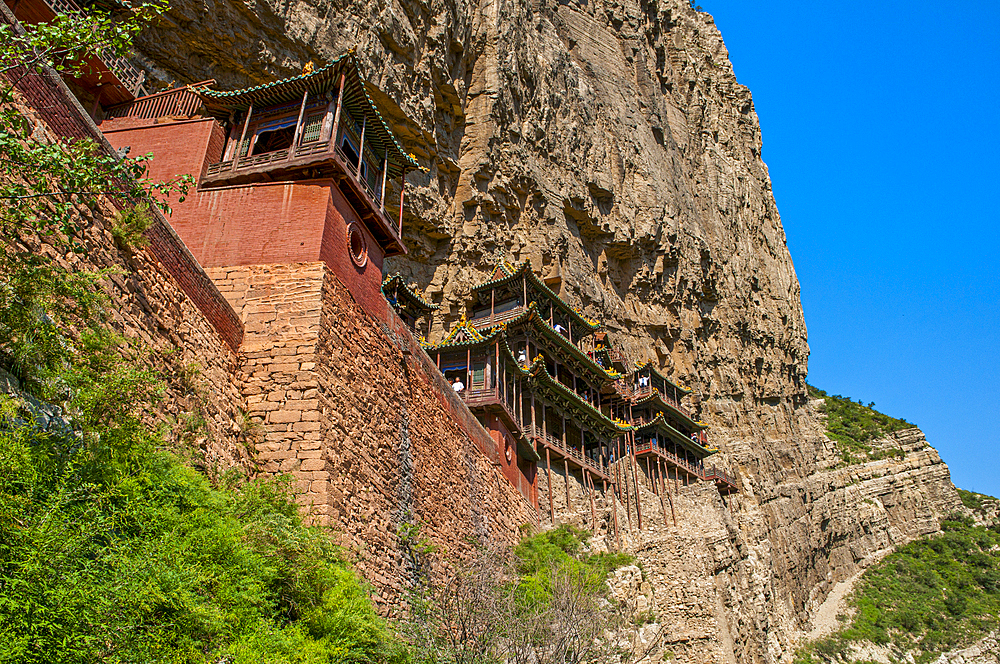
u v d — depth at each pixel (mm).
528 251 56719
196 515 11602
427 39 50188
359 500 18391
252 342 18562
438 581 21172
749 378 84500
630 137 73625
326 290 19656
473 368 40469
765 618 57031
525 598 19891
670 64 95438
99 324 12477
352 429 19141
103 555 8688
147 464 11375
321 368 18391
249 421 17375
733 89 109062
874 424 126188
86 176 11336
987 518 114688
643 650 31656
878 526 101250
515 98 58594
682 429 65938
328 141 21453
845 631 76062
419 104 48562
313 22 41281
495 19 58531
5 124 10719
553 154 61750
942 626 80562
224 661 9734
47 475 8797
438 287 51375
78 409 10570
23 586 7242
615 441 54656
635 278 69438
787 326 95312
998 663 75438
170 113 25031
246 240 20328
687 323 74812
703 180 88812
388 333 23172
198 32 36281
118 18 32406
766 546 71125
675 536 50469
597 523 44750
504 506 32188
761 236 98250
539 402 45500
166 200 21266
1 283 10242
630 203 69812
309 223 20359
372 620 14320
